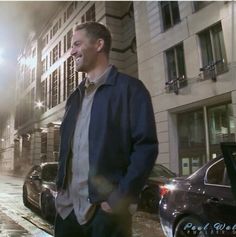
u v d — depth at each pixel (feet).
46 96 145.38
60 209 6.35
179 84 58.03
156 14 65.57
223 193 13.42
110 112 5.91
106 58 6.71
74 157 6.22
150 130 5.69
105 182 5.57
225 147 7.66
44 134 142.00
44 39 155.53
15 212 31.81
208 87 51.80
